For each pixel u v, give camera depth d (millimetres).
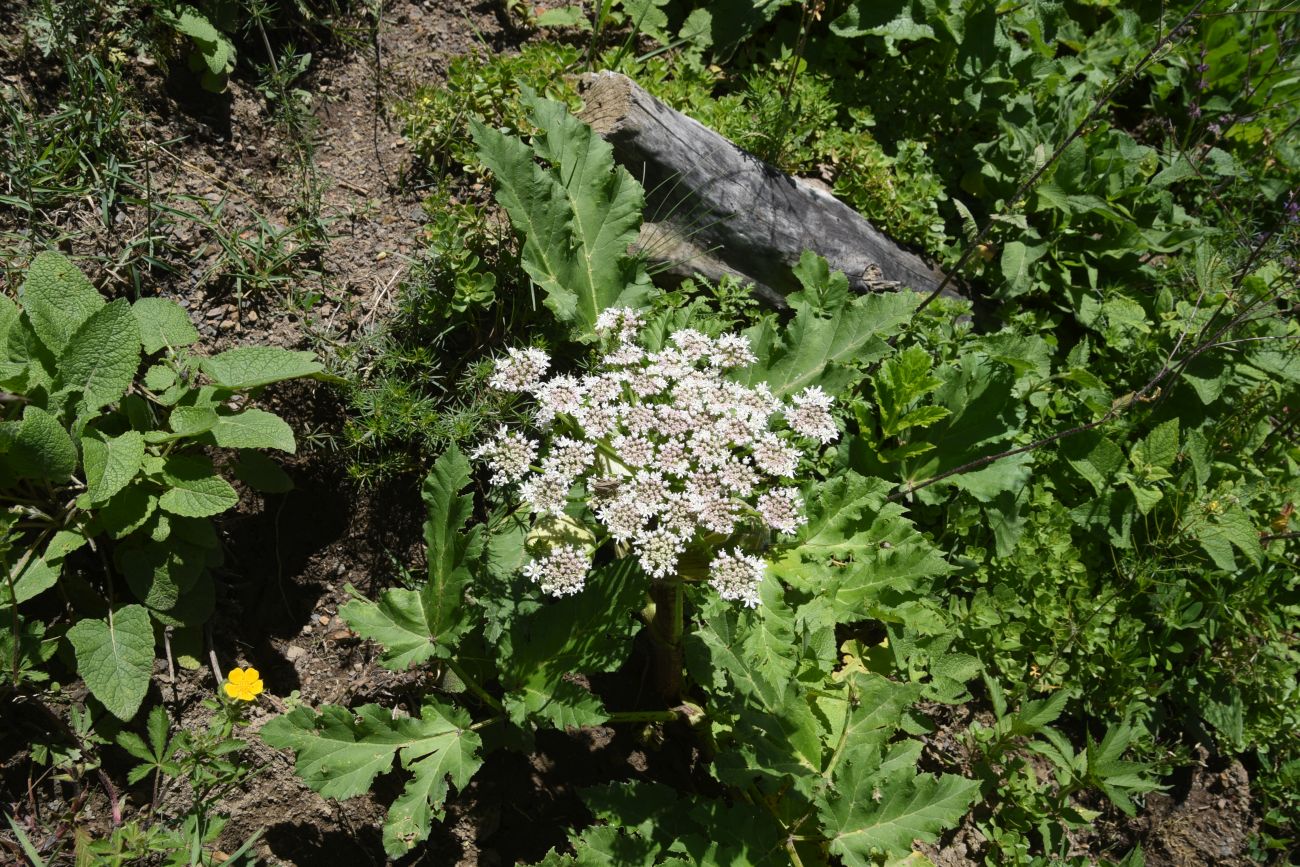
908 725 852
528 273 896
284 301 917
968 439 998
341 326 926
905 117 1213
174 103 957
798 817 813
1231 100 1321
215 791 778
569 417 772
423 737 764
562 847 849
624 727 909
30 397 774
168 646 807
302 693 847
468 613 768
